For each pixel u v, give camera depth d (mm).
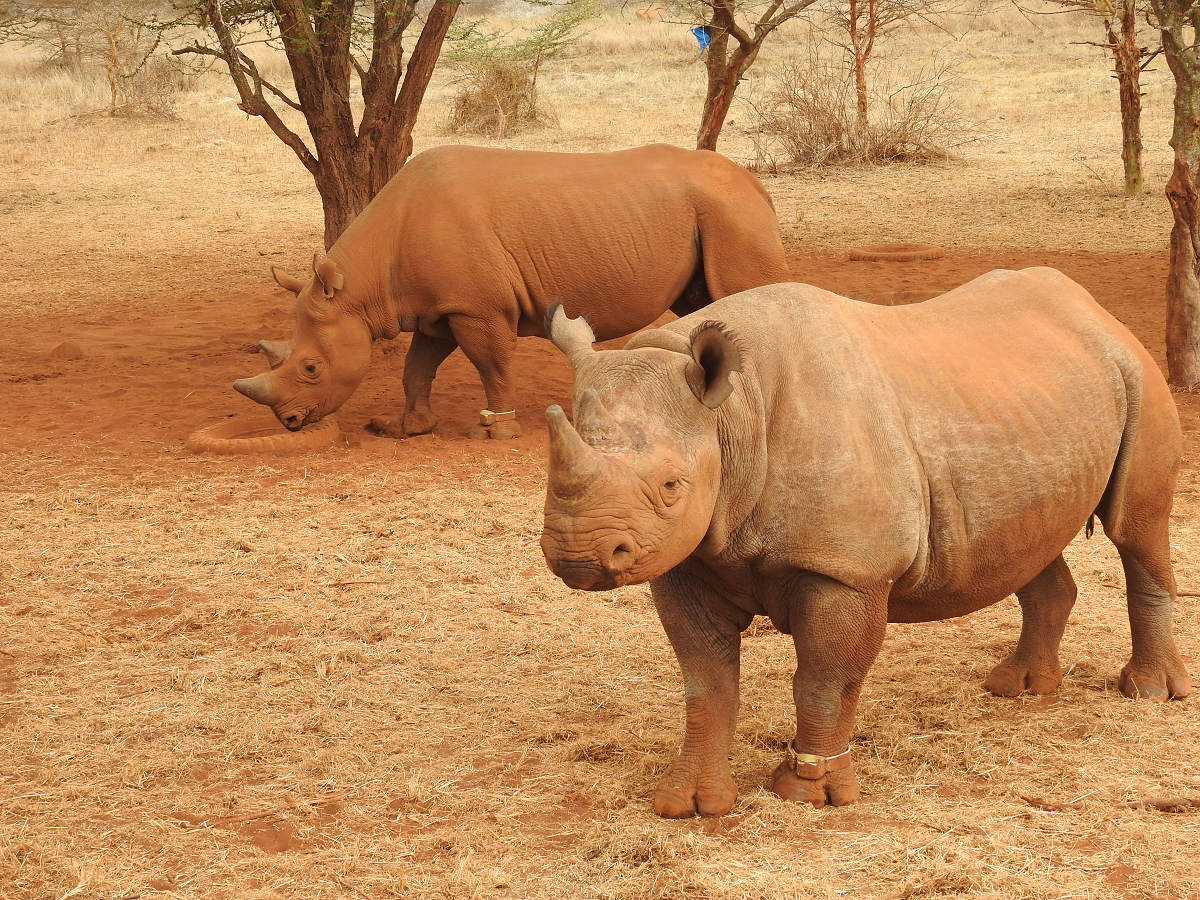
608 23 61281
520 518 10086
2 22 47438
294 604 8492
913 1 40188
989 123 36781
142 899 5160
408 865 5355
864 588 5207
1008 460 5523
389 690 7195
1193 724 6387
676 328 5234
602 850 5387
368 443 12141
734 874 5129
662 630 7980
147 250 24562
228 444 11867
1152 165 29391
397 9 16000
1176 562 8742
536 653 7660
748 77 45719
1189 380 13461
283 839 5621
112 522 10117
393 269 11656
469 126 38250
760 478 5121
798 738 5613
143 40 49438
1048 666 6836
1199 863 5129
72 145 38875
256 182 32531
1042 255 21359
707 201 11688
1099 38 53281
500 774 6172
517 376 15000
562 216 11531
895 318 5684
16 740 6641
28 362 15875
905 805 5668
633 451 4586
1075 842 5328
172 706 7031
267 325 18109
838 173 31531
